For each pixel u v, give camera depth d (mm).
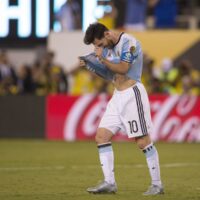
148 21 67688
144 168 36031
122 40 25219
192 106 52750
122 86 25672
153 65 58094
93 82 58469
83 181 30484
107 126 25938
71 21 65750
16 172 34156
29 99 55719
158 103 53219
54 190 27391
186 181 30766
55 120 55125
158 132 53281
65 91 58312
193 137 52844
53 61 60750
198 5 69750
